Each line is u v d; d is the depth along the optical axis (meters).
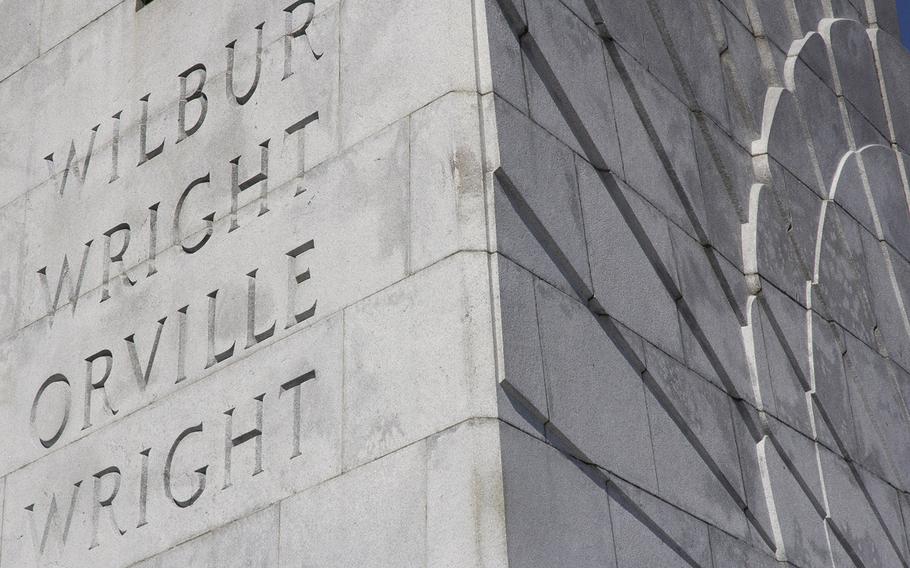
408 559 9.88
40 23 14.86
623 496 10.65
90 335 12.76
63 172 13.76
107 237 13.09
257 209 12.04
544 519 9.89
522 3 11.70
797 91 15.01
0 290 13.69
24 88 14.62
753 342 12.78
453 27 11.41
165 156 12.97
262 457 11.09
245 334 11.62
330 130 11.84
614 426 10.86
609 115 12.23
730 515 11.72
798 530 12.33
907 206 16.20
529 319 10.48
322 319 11.18
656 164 12.61
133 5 14.03
